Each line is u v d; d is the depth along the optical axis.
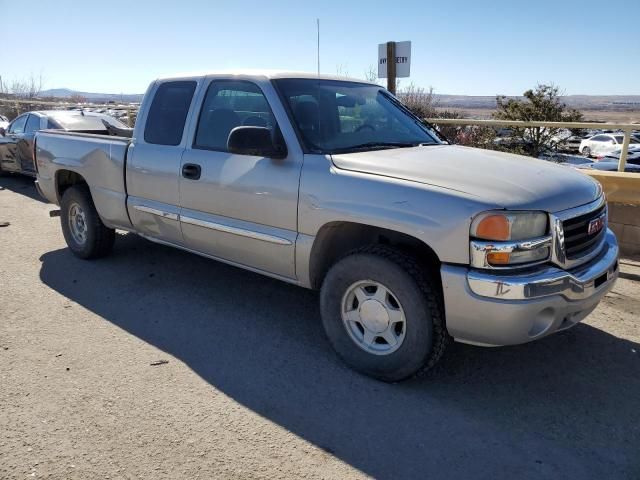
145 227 4.96
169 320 4.35
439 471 2.64
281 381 3.45
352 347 3.53
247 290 5.00
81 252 5.79
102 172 5.24
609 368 3.63
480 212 2.91
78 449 2.77
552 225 3.03
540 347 3.91
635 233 5.78
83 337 4.04
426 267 3.25
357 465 2.68
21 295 4.84
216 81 4.32
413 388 3.38
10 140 10.84
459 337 3.11
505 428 2.98
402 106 4.86
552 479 2.59
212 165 4.15
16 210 8.48
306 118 3.84
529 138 13.23
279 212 3.74
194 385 3.39
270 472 2.63
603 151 27.86
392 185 3.21
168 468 2.64
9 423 2.98
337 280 3.48
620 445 2.85
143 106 4.89
